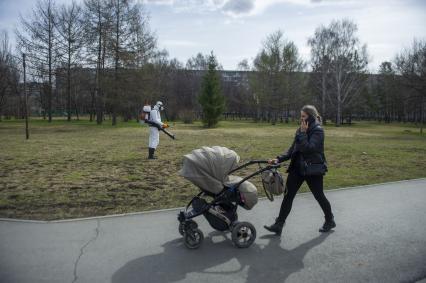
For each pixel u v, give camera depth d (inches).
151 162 526.9
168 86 2753.4
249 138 1033.5
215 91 1711.4
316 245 221.3
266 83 2293.3
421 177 447.8
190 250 211.5
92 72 1860.2
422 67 1712.6
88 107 2942.9
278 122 2659.9
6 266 187.6
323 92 2384.4
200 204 217.8
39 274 179.5
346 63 2257.6
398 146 878.4
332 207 304.3
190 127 1700.3
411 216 280.1
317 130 229.8
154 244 218.8
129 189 351.9
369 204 314.5
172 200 314.8
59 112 3223.4
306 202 317.4
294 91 2361.0
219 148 226.2
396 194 352.2
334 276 181.6
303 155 233.1
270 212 286.7
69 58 1839.3
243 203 219.6
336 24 2299.5
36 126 1553.9
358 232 244.1
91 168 470.3
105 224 251.6
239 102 3260.3
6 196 319.0
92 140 896.3
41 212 276.5
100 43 1630.2
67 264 190.7
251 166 506.9
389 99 3065.9
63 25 1809.8
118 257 200.1
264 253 208.5
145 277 177.8
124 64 1596.9
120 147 732.7
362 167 523.8
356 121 3631.9
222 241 226.2
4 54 2102.6
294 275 182.2
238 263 195.0
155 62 2294.5
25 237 226.5
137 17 1630.2
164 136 1093.8
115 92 1605.6
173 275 180.4
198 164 212.5
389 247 218.7
